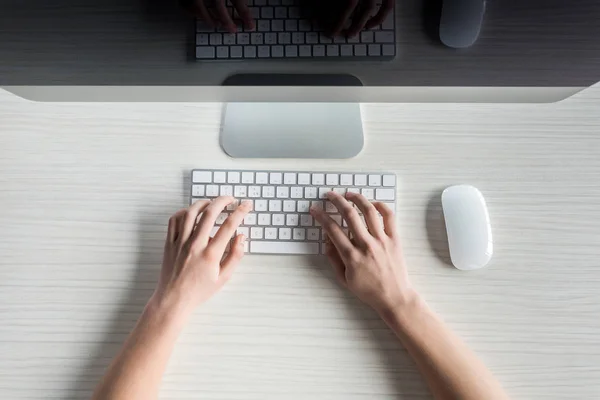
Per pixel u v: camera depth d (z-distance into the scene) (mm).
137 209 731
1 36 552
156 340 660
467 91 611
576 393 689
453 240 700
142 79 586
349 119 726
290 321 704
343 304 706
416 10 557
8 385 694
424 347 665
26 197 731
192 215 699
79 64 577
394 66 577
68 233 726
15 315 708
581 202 724
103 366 699
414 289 699
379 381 690
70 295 712
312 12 543
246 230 713
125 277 717
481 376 656
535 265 711
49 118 741
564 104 733
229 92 632
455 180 731
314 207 714
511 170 730
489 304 707
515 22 551
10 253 720
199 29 565
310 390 690
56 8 549
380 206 712
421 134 736
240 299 708
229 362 696
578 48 553
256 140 725
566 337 699
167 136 740
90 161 737
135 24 562
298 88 600
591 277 708
